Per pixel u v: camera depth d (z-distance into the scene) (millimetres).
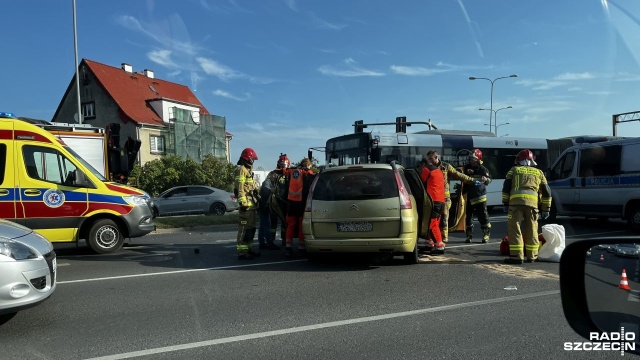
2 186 8867
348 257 8766
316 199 7680
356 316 5133
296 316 5172
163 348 4297
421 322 4898
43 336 4648
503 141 19219
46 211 9156
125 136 36062
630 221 11531
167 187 32375
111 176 13523
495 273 7117
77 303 5820
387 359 3975
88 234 9555
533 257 7875
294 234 8945
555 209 13531
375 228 7371
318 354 4113
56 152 9383
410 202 7496
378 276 7047
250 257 8938
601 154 12227
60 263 8664
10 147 8992
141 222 9969
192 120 39719
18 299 4660
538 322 4836
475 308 5359
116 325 4961
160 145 37562
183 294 6199
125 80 39312
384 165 7785
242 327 4836
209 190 20391
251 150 8828
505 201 7902
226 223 15391
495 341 4332
